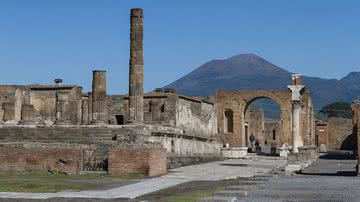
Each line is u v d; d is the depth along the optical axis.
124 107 88.38
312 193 34.66
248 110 118.69
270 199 31.92
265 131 138.25
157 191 37.72
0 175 48.97
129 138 61.31
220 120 110.88
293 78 77.19
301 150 73.94
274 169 59.44
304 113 110.38
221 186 40.72
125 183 43.00
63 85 90.81
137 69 69.12
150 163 48.88
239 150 86.44
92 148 52.69
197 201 30.86
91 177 47.50
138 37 69.25
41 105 91.44
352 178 46.19
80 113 84.25
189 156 72.56
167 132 68.19
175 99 82.50
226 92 111.25
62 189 39.00
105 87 75.56
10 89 91.69
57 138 63.44
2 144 52.53
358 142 49.62
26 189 38.88
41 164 50.38
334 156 99.50
